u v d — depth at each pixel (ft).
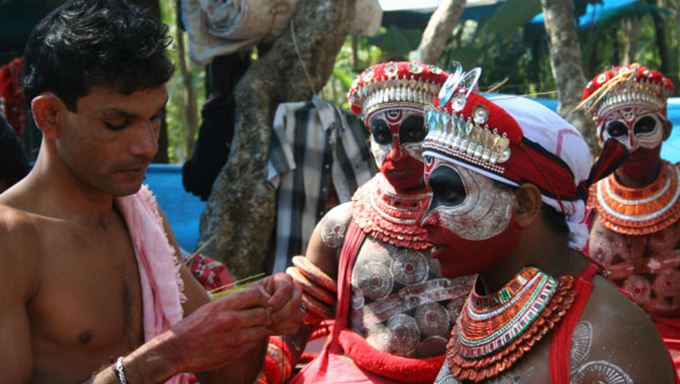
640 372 4.53
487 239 5.08
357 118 13.42
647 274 10.35
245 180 13.25
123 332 5.71
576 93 15.90
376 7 15.43
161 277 5.86
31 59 5.30
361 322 8.14
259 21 13.53
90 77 5.04
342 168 13.23
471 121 5.03
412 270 7.97
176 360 5.16
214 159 14.58
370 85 7.90
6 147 7.21
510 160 4.98
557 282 4.94
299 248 13.10
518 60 34.06
